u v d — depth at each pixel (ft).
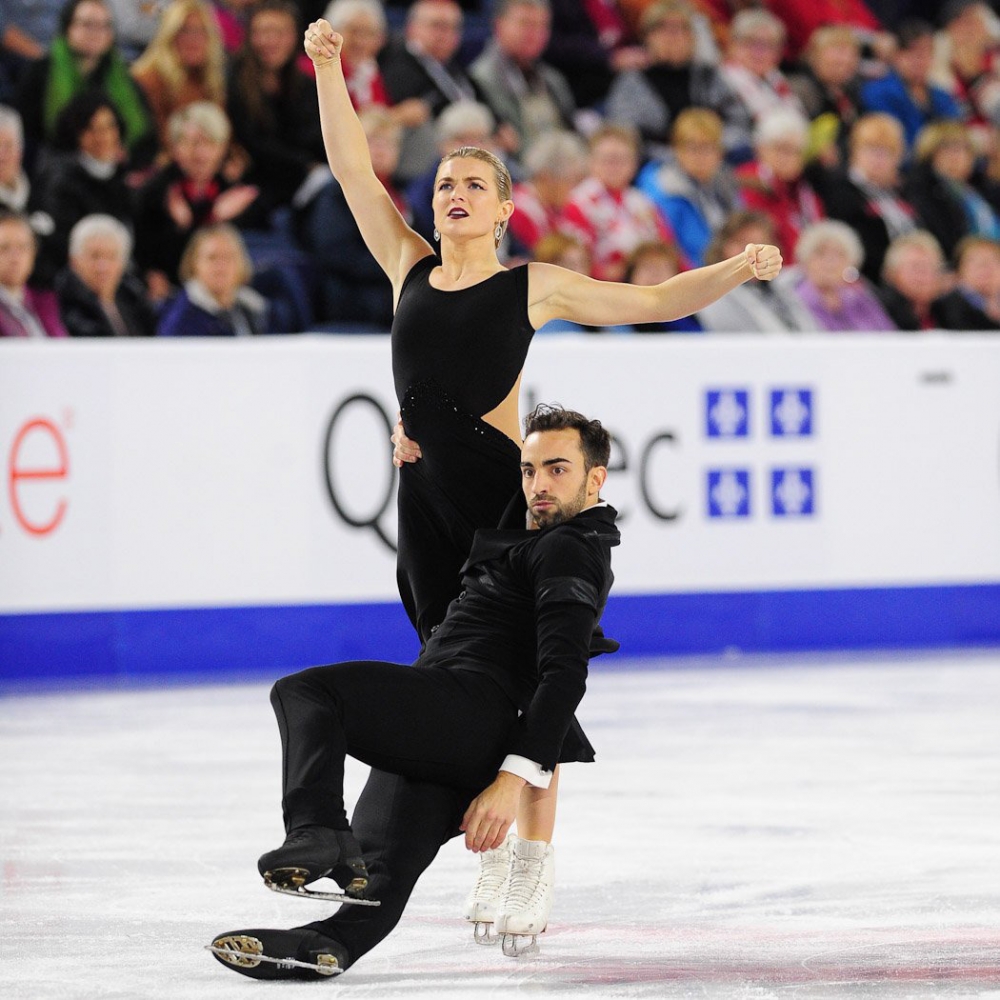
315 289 112.88
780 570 107.86
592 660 103.30
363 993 33.19
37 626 96.68
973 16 141.49
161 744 71.31
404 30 136.15
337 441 100.99
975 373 111.24
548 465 36.78
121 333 104.99
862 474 109.29
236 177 112.57
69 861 47.70
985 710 80.18
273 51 113.60
